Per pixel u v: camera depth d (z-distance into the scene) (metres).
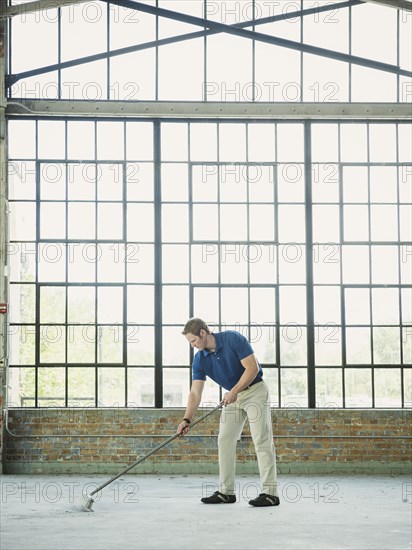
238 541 4.99
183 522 5.69
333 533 5.28
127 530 5.37
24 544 4.89
